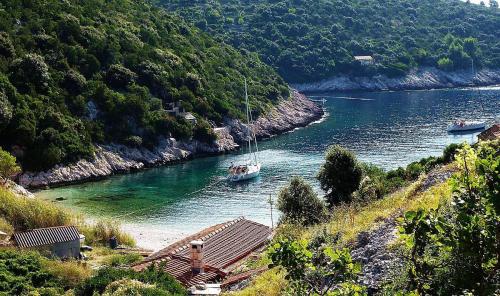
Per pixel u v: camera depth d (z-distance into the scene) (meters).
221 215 66.75
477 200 9.61
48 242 42.47
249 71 157.38
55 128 89.94
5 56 96.44
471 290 9.98
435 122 131.88
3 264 33.44
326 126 135.12
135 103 102.44
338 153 49.78
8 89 87.81
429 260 11.23
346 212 35.44
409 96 196.88
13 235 43.25
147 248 52.47
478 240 9.14
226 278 33.47
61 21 110.06
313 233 29.84
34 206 51.16
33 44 102.38
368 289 18.11
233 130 119.12
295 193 44.91
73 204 72.25
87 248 47.38
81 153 90.50
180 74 120.19
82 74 105.44
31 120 86.56
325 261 14.49
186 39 146.62
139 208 70.31
